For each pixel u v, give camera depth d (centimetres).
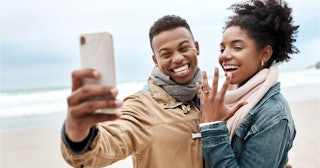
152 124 207
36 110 1605
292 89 1886
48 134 975
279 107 206
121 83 2712
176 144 207
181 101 221
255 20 221
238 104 204
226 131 203
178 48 218
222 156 200
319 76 2525
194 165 208
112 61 131
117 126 189
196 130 215
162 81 224
